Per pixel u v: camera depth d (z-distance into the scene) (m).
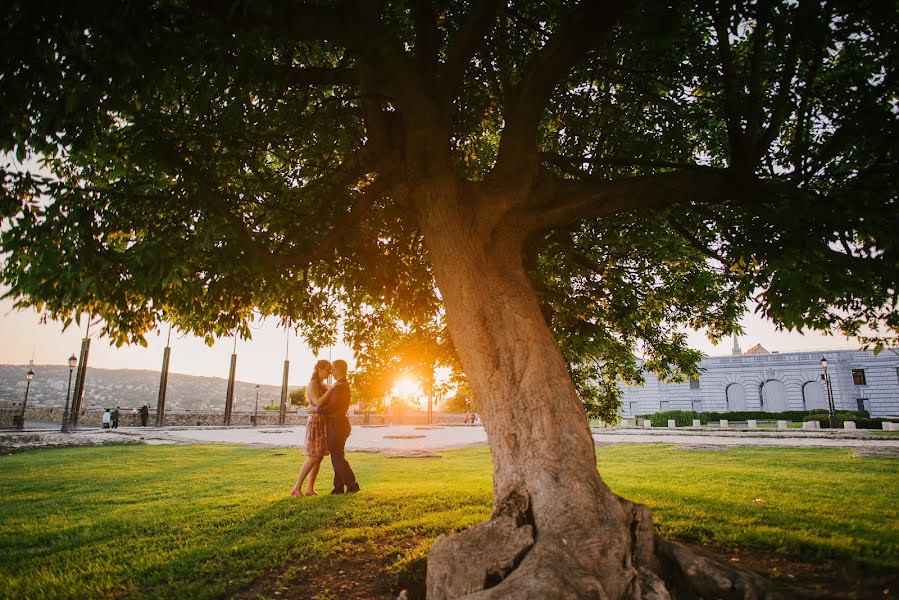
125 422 41.78
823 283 4.43
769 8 3.47
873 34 4.01
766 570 3.77
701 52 6.10
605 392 8.85
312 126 5.87
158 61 3.97
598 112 7.30
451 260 4.49
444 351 7.89
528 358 4.06
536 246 6.79
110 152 5.08
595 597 2.75
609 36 6.05
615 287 7.89
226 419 45.31
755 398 52.75
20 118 4.13
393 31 4.20
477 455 16.45
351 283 7.18
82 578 4.28
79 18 3.62
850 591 3.30
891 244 4.23
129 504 7.50
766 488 8.29
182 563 4.53
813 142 5.39
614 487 8.45
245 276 5.46
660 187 4.88
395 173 5.14
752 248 5.10
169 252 4.27
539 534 3.24
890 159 4.64
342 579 4.05
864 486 8.43
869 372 48.47
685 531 4.97
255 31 3.82
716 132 7.05
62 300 4.39
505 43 6.24
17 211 4.31
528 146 4.88
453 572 3.16
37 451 17.38
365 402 8.30
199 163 4.98
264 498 7.50
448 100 4.82
